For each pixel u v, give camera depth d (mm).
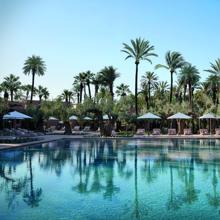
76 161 17531
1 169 15008
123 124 43156
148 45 47125
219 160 17844
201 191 10789
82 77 74562
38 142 26562
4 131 33531
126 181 12422
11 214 8422
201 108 51219
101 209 8867
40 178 12945
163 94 73688
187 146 26328
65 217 8203
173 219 8047
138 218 8117
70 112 42969
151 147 25438
